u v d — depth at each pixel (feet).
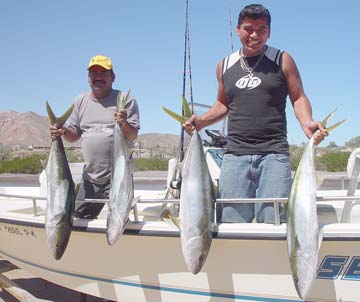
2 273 15.61
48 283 17.61
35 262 13.71
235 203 10.78
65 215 11.04
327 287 9.87
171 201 10.69
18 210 16.21
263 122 10.78
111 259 11.73
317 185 9.50
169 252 10.86
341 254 9.66
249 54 10.98
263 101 10.75
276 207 10.02
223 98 11.75
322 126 9.44
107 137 12.26
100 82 12.34
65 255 12.62
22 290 13.97
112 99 12.52
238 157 11.00
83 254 12.21
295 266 9.09
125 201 10.47
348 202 11.85
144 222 11.13
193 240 9.71
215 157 13.66
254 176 10.91
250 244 10.12
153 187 30.68
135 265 11.37
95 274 12.11
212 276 10.58
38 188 20.56
